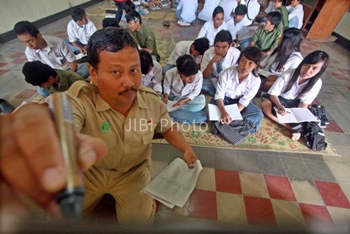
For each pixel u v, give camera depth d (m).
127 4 3.89
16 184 0.20
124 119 0.86
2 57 3.13
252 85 1.89
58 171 0.21
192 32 4.54
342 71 3.21
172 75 1.96
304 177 1.54
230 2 4.24
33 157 0.21
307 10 4.54
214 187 1.44
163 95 2.07
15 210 0.19
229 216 1.27
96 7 6.17
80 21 2.96
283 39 2.33
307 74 1.77
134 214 0.95
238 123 1.86
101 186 1.02
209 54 2.41
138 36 2.80
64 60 2.39
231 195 1.39
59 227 0.20
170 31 4.55
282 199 1.38
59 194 0.20
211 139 1.85
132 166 1.06
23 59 3.10
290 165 1.63
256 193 1.42
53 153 0.22
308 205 1.35
